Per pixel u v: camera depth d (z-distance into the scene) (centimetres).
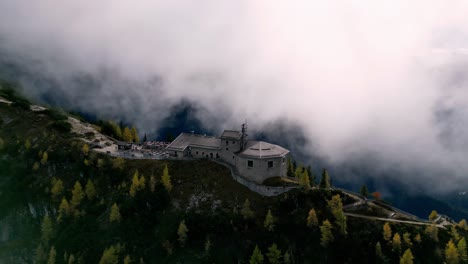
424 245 17200
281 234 17938
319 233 17750
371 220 18412
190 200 19762
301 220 18325
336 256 17075
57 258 18550
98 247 18538
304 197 19162
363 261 16750
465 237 17950
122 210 19500
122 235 18738
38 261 18925
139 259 17775
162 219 19112
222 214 18788
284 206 18912
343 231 17575
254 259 16588
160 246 18012
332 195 19488
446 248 16962
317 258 17138
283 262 16925
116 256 17812
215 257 17325
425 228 17975
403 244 17125
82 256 18262
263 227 18150
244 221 18350
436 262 16662
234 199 19612
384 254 16788
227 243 17775
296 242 17750
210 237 17975
